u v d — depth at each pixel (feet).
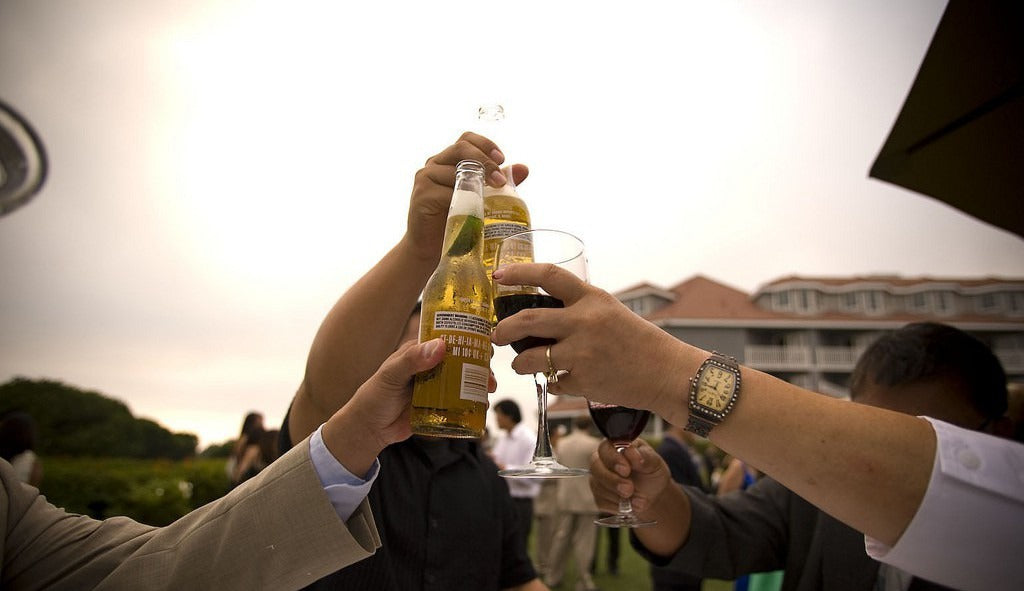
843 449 2.31
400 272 4.00
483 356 2.85
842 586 4.51
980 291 75.72
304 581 2.56
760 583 6.72
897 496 2.29
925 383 4.14
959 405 4.10
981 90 5.59
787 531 5.20
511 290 3.14
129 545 2.93
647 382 2.48
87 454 99.60
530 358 2.57
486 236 3.79
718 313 79.20
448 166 3.78
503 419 21.40
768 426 2.36
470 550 5.21
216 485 48.44
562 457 19.56
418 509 5.11
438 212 3.72
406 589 4.81
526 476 3.09
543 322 2.48
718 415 2.39
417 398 2.67
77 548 3.02
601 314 2.46
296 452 2.68
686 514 4.84
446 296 2.89
